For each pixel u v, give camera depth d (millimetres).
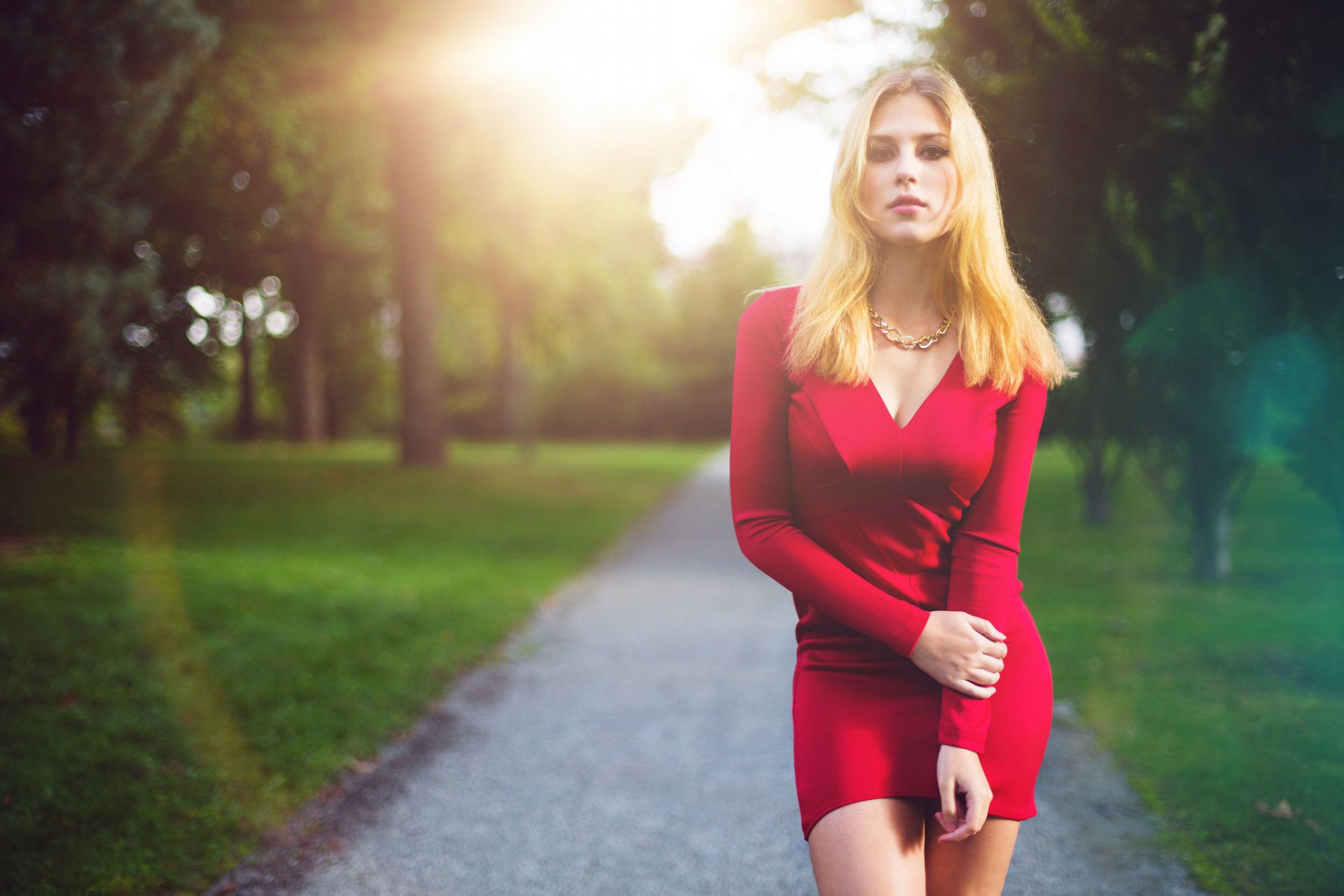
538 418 43688
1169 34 4879
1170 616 6598
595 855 3260
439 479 15523
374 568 8164
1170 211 5258
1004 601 1590
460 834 3420
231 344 27578
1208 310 5465
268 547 8961
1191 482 7953
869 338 1607
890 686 1610
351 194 18344
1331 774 3697
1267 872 2984
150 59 6023
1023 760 1612
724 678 5461
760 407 1644
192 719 4336
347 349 33375
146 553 8156
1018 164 6098
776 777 3979
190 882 2994
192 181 13742
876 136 1623
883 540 1615
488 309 27734
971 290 1603
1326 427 4676
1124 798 3604
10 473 13477
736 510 1655
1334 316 4441
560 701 5012
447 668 5434
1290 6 4262
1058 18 5227
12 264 6234
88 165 6141
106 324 6922
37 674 4723
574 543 10289
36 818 3275
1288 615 6594
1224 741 4098
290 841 3322
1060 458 24734
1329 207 4340
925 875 1617
